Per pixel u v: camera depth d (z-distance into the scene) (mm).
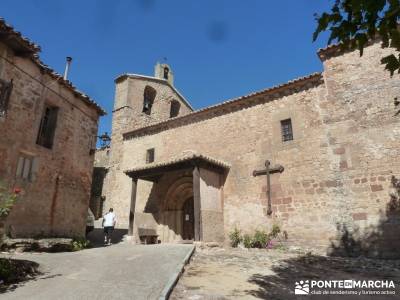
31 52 9219
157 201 14766
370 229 9609
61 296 4578
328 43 3260
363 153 10375
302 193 11211
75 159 11508
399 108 10133
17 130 9141
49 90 10570
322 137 11352
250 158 12938
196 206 11461
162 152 16141
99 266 6809
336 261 8820
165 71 24703
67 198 10852
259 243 11359
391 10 2918
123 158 17797
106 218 12430
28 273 6000
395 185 9547
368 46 11344
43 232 9648
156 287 5055
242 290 5496
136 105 20328
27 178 9406
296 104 12375
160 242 13969
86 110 12445
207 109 14789
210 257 8898
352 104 11039
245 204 12438
